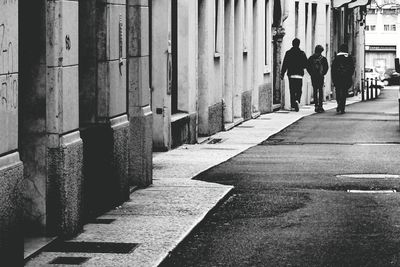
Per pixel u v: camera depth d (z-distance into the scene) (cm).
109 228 1243
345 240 1184
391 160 2112
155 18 2175
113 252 1095
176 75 2475
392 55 12781
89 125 1372
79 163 1208
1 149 943
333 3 5753
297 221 1323
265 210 1420
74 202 1190
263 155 2223
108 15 1379
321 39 5341
